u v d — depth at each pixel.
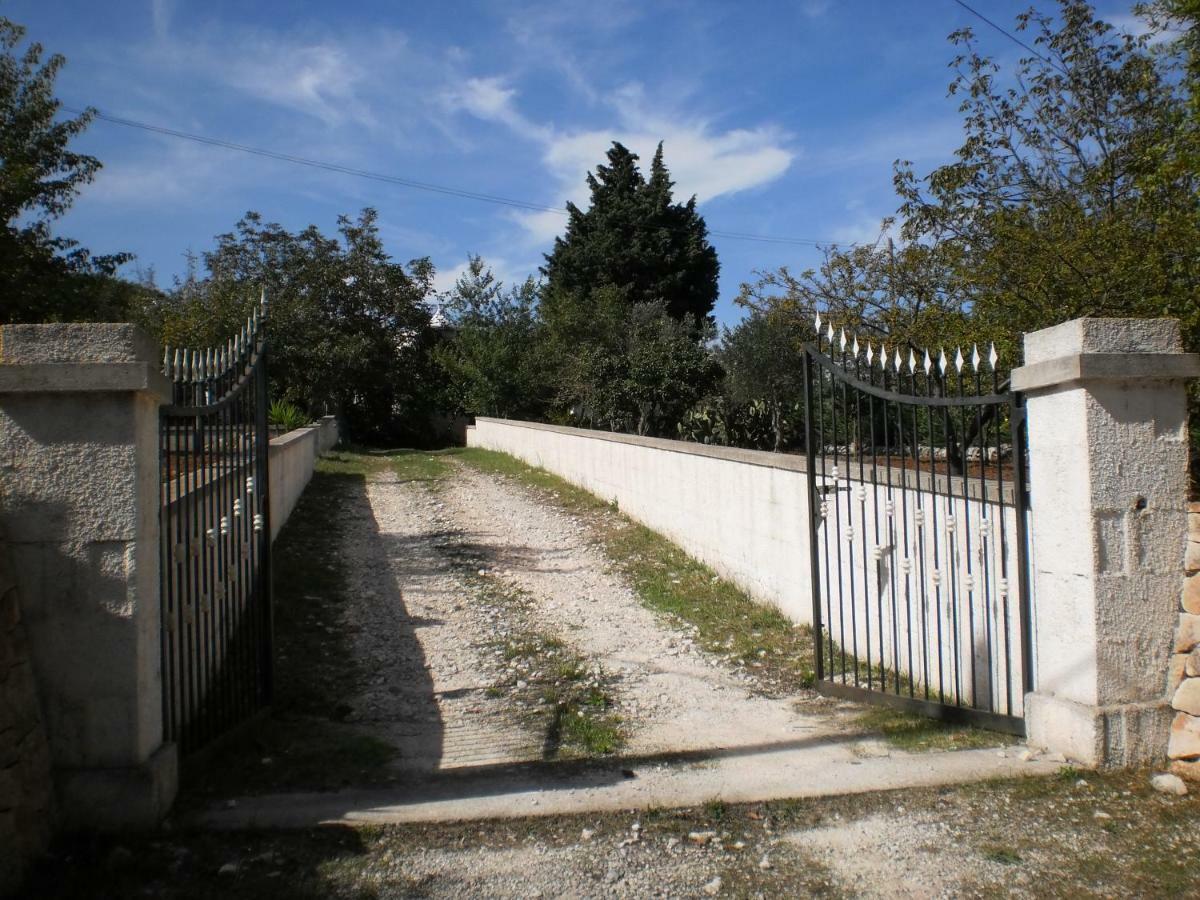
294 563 9.87
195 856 3.72
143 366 3.80
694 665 6.83
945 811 4.14
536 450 21.00
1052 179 9.45
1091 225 7.56
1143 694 4.41
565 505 14.96
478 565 10.53
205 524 4.82
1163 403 4.43
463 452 27.92
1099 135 9.29
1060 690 4.61
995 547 5.31
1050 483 4.61
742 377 21.23
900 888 3.54
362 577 9.75
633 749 5.05
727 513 9.38
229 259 32.12
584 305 33.81
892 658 6.30
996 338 7.45
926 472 5.87
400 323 35.47
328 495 15.95
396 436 36.28
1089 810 4.06
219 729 4.94
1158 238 6.82
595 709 5.80
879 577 5.76
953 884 3.56
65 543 3.84
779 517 8.09
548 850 3.85
